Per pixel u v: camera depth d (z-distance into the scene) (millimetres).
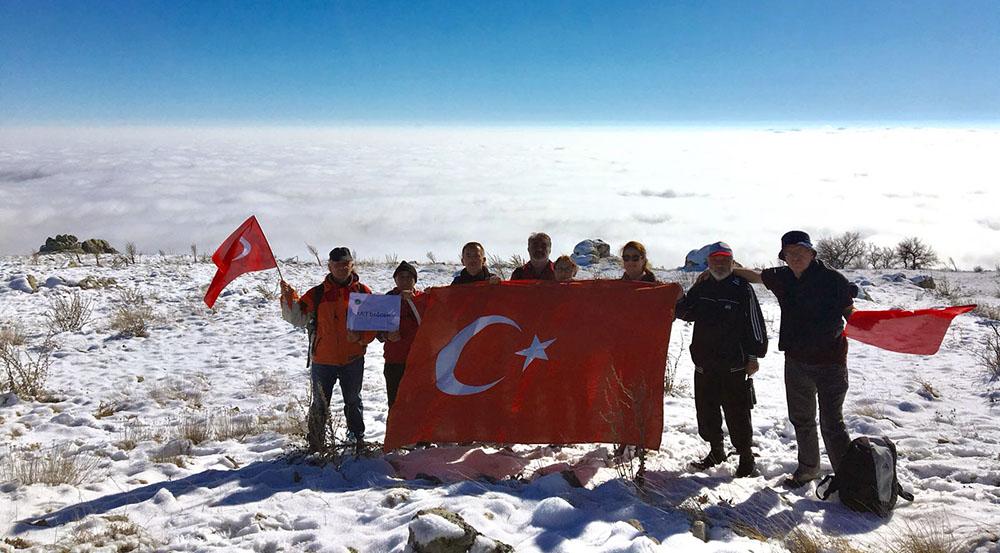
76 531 4531
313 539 4406
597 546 4238
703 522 4664
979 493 5328
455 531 3857
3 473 5734
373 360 10570
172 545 4328
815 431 5504
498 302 6062
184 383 9164
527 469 5855
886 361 10172
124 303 14516
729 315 5555
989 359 9672
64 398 8414
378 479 5484
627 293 6000
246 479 5566
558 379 5910
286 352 11039
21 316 13086
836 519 4918
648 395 5738
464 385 5965
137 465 6102
